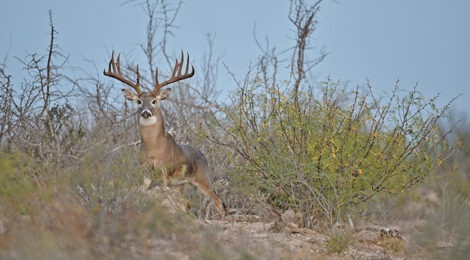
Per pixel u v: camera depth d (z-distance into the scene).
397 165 30.09
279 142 31.62
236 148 32.66
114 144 34.59
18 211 22.56
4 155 24.75
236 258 21.28
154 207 21.67
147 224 21.03
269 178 31.73
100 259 19.05
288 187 32.12
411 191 30.42
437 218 25.97
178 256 20.11
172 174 33.84
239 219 33.72
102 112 37.88
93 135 32.62
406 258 25.59
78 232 19.89
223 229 26.84
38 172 24.44
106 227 21.45
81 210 21.86
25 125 32.75
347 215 31.27
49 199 21.64
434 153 30.56
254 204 35.00
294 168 30.48
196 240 21.95
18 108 33.28
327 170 30.52
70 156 29.98
